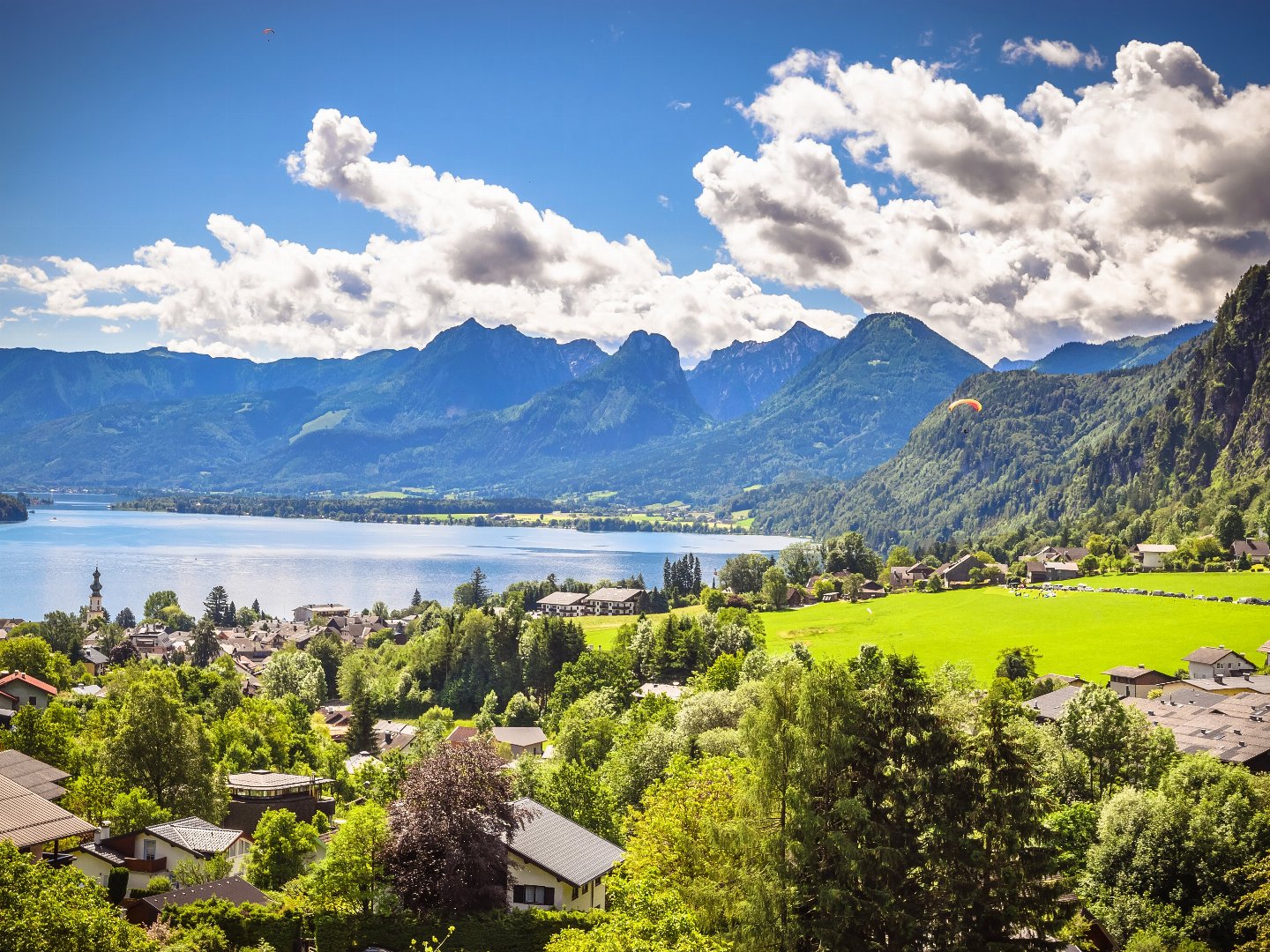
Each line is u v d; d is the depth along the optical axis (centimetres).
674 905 5191
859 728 5547
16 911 4197
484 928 6119
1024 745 5541
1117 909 6806
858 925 5231
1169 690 14938
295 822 8281
